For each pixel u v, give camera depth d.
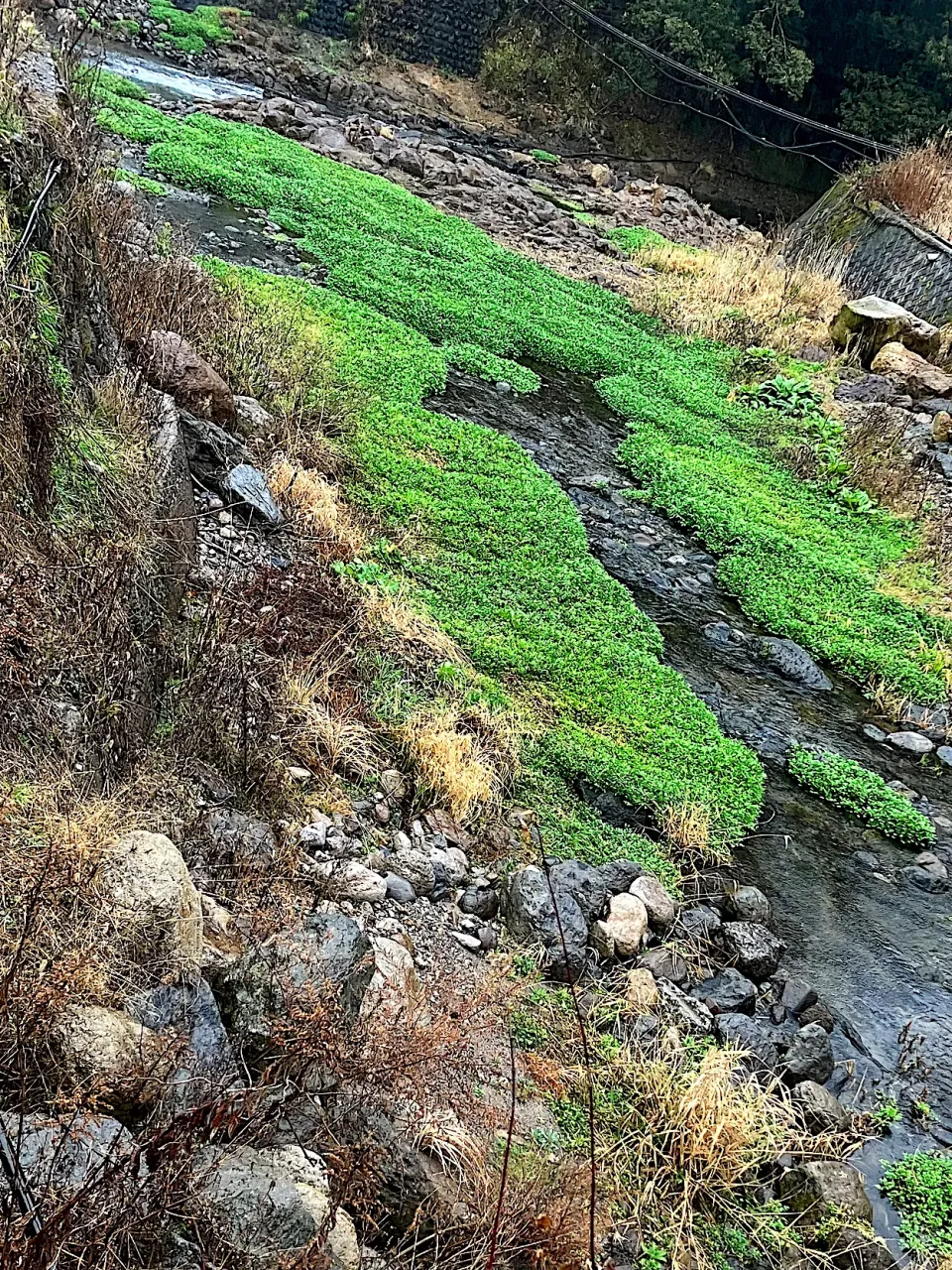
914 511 11.16
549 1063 4.35
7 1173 2.32
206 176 14.45
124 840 3.45
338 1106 3.23
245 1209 2.67
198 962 3.34
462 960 4.78
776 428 12.69
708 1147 4.30
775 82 29.56
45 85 7.09
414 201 16.75
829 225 18.98
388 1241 3.21
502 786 6.07
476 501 9.05
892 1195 4.58
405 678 6.50
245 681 5.05
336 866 4.82
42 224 5.73
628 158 30.81
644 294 16.09
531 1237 3.42
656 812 6.38
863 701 8.41
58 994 2.83
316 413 9.12
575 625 7.97
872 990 5.72
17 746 3.70
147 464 5.61
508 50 30.67
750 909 5.90
